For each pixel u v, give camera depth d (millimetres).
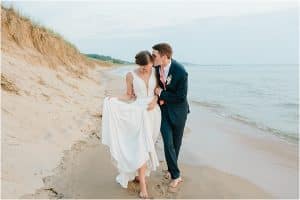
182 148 6289
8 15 12766
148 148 4129
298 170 5461
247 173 5180
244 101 14500
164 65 4312
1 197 3684
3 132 5199
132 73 4301
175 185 4473
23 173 4324
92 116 7930
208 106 12531
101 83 18047
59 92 9211
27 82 8312
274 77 37719
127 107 4234
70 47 21172
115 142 4199
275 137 7789
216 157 5891
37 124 6035
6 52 10477
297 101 14688
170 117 4410
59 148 5441
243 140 7273
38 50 13719
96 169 4848
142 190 4148
